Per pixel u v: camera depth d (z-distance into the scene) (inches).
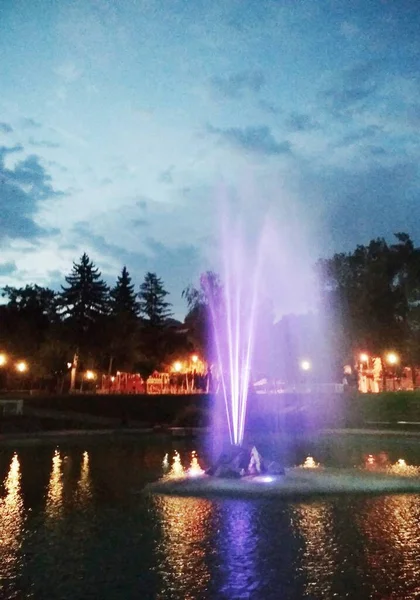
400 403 1940.2
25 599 360.2
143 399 2191.2
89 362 2891.2
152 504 635.5
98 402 2149.4
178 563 427.2
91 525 544.7
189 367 3211.1
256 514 579.2
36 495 700.0
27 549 468.1
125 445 1360.7
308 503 626.8
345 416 1872.5
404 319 2346.2
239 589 372.2
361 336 2265.0
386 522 540.7
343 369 2449.6
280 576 395.9
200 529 523.5
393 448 1262.3
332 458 1063.0
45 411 2048.5
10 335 2714.1
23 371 2760.8
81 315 2896.2
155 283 3577.8
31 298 3061.0
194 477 766.5
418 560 427.5
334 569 408.8
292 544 472.4
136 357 2908.5
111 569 415.2
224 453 800.3
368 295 2266.2
